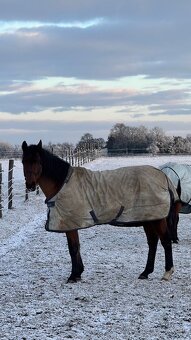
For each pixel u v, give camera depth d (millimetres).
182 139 68938
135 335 5848
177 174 11359
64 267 9508
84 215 7930
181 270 9016
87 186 8000
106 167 39531
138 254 10625
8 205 18828
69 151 37062
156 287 7906
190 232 13852
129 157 56594
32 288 7969
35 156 7953
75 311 6754
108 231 14156
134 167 8328
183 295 7465
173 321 6332
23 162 8031
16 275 8898
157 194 8000
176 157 54906
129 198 7988
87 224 7992
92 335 5848
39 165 7961
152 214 7984
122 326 6160
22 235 13477
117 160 49938
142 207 7977
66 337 5777
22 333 5926
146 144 71438
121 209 7980
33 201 21234
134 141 72625
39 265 9719
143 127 74000
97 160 50219
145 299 7277
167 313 6645
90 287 7953
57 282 8336
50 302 7176
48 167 7992
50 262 9992
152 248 8516
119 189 7996
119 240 12578
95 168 38500
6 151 59875
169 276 8281
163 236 8242
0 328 6105
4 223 15531
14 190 25359
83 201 7922
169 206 8117
